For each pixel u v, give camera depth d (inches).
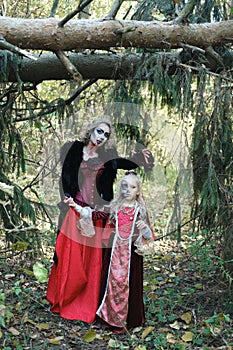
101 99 182.5
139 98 161.5
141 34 134.9
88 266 150.8
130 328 145.7
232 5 163.0
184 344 131.4
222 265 155.3
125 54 152.5
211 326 141.9
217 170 155.4
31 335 136.4
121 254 145.5
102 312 145.7
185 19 136.6
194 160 157.3
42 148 190.9
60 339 136.3
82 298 151.3
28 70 155.7
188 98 149.9
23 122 184.1
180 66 148.9
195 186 158.7
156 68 148.2
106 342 138.2
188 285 179.6
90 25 132.0
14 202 166.9
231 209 149.5
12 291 155.3
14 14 217.2
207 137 148.9
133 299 145.6
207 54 147.4
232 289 155.1
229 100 143.9
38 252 183.3
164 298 164.6
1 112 160.6
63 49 133.5
